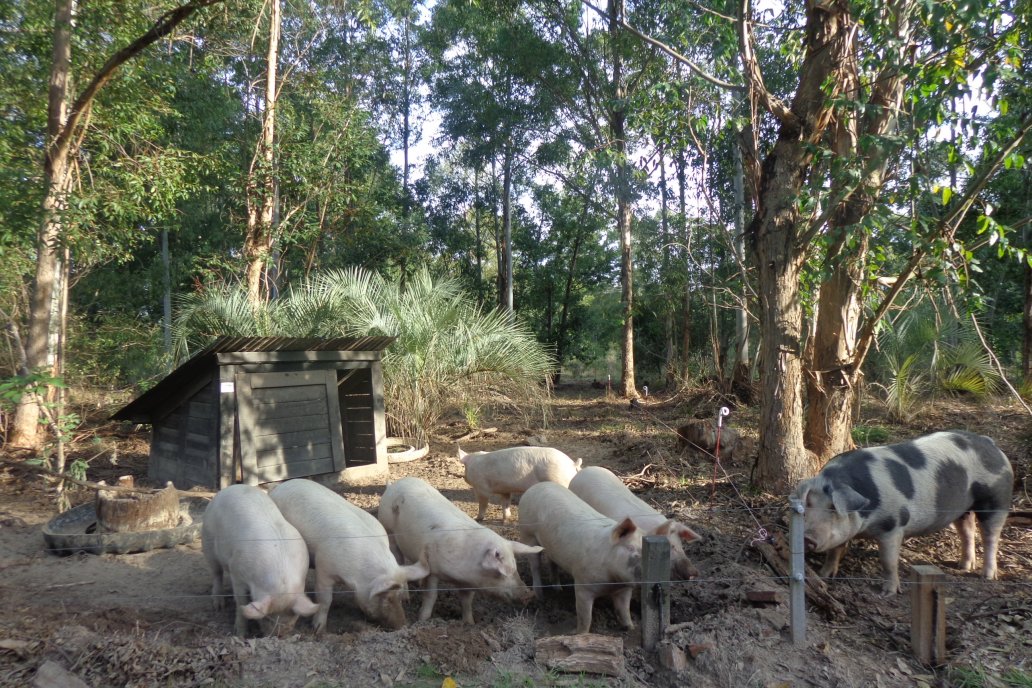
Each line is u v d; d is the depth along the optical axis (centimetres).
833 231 743
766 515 692
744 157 837
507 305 2736
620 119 2091
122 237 1216
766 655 416
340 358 939
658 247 2191
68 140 1031
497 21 2370
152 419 919
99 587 550
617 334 3045
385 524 573
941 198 702
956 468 532
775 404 771
